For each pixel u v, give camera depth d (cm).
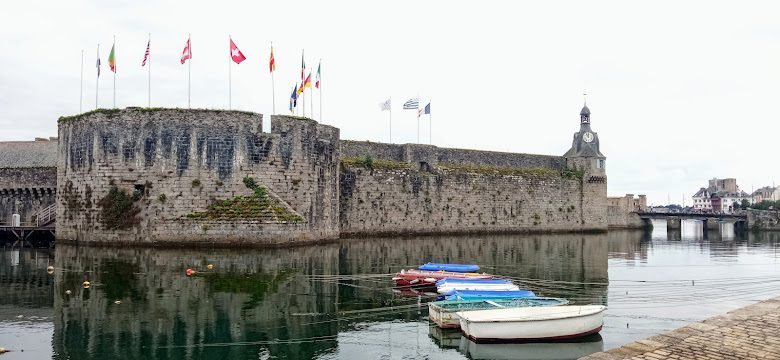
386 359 1619
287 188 4344
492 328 1752
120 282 2581
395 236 5941
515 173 7069
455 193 6544
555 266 3550
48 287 2453
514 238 6069
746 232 8800
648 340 1528
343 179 5712
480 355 1659
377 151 6103
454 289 2369
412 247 4672
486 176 6806
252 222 3997
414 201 6216
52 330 1811
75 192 4272
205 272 2889
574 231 7525
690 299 2494
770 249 5162
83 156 4225
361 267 3250
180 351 1645
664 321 2072
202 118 4116
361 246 4616
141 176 4075
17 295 2294
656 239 6606
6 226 4825
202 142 4106
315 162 4606
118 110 4125
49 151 5944
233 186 4141
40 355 1580
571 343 1772
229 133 4159
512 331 1755
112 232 4091
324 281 2720
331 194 4950
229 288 2484
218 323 1931
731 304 2394
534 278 3031
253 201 4119
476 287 2436
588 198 7712
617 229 8981
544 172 7369
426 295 2445
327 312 2117
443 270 3002
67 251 3772
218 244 3969
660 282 2941
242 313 2064
